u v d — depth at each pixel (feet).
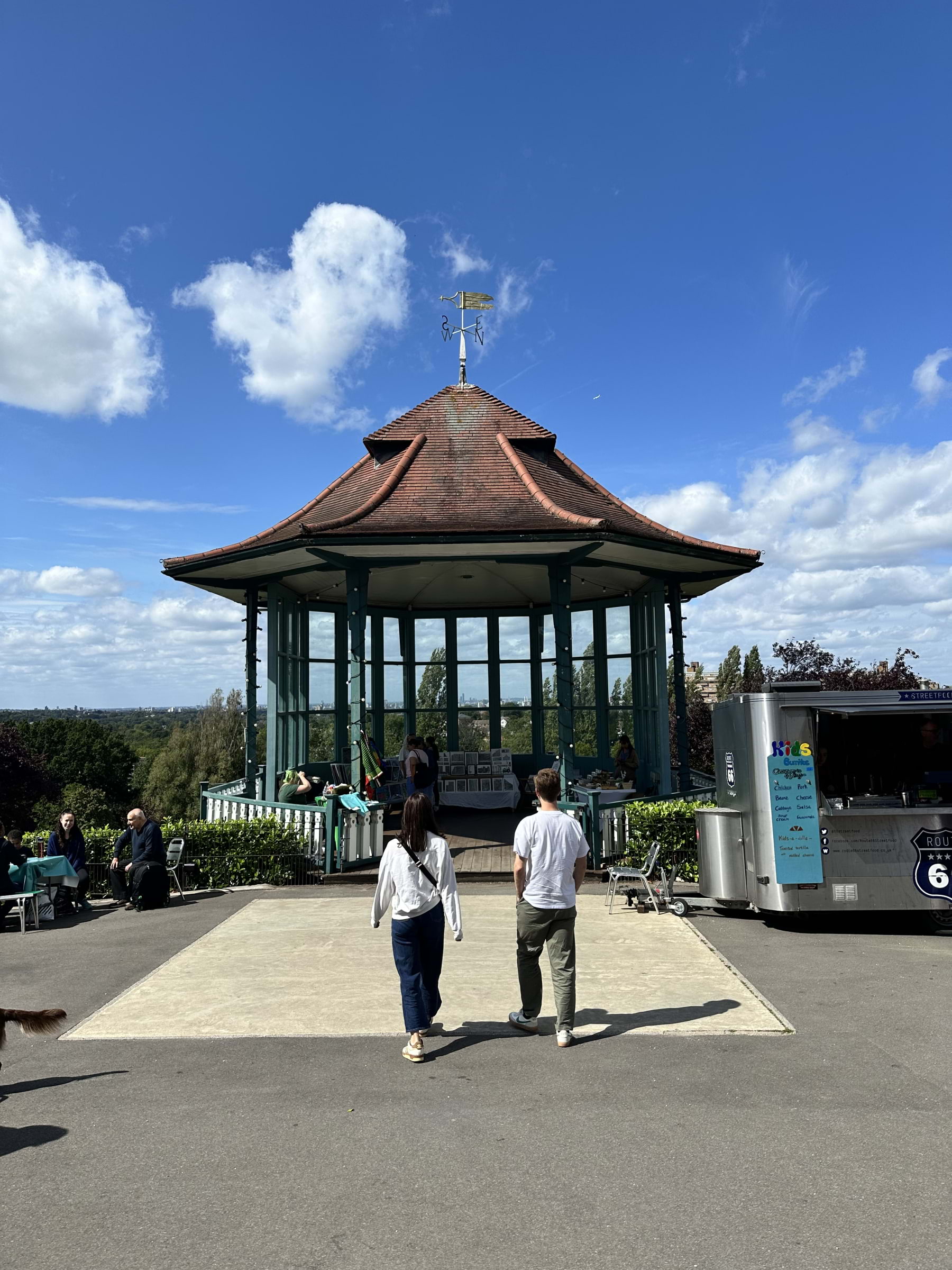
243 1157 14.40
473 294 59.26
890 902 30.37
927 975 25.09
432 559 43.47
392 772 53.88
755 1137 14.83
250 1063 18.79
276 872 40.91
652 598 52.37
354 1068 18.37
